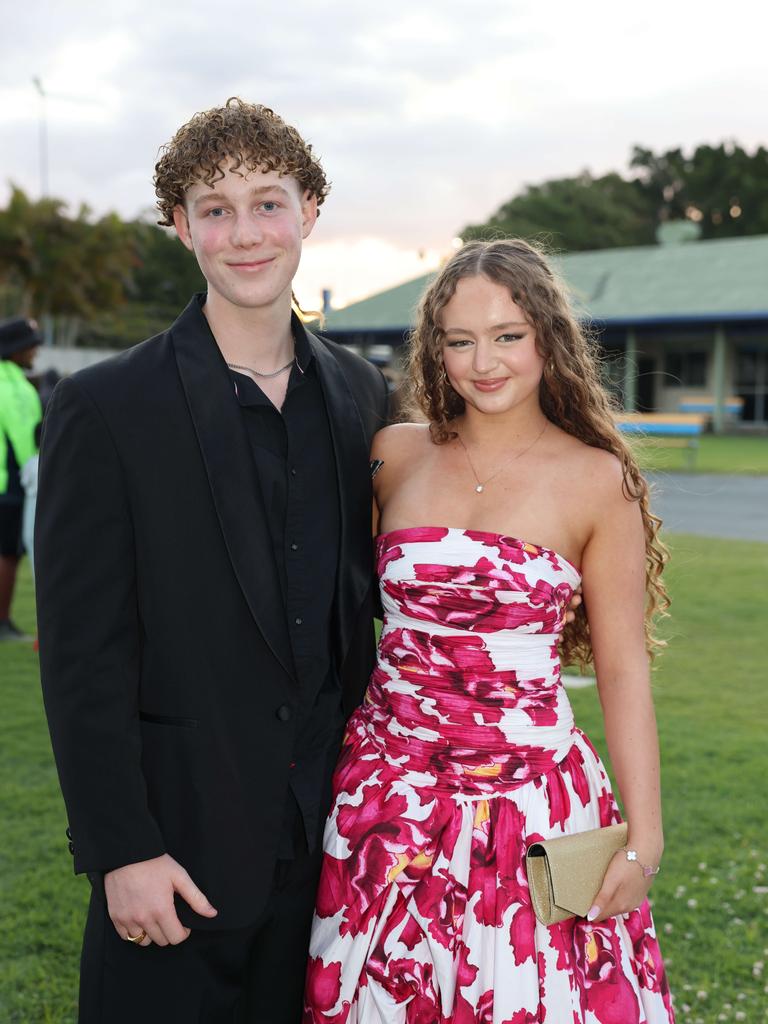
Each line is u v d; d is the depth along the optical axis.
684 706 5.04
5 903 3.21
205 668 1.74
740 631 6.52
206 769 1.74
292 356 1.89
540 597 1.82
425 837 1.82
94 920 1.81
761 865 3.38
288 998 1.94
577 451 1.92
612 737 1.88
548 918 1.70
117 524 1.69
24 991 2.76
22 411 6.06
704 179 56.72
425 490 1.93
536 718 1.85
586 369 1.94
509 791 1.82
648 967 1.92
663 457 3.11
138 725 1.72
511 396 1.86
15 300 36.22
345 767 1.93
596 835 1.78
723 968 2.84
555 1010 1.76
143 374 1.75
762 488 15.04
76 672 1.66
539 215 50.44
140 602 1.73
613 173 58.84
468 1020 1.77
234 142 1.72
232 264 1.74
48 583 1.67
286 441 1.83
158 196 1.84
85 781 1.65
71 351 32.62
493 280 1.83
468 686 1.83
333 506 1.86
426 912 1.79
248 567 1.74
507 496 1.88
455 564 1.82
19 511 6.15
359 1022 1.84
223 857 1.75
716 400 26.38
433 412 2.01
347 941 1.83
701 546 9.94
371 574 1.94
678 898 3.19
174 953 1.77
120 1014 1.77
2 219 32.75
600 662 1.91
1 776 4.20
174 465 1.72
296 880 1.89
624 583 1.89
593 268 30.22
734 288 26.61
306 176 1.80
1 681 5.47
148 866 1.67
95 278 34.44
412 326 2.08
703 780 4.09
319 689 1.89
